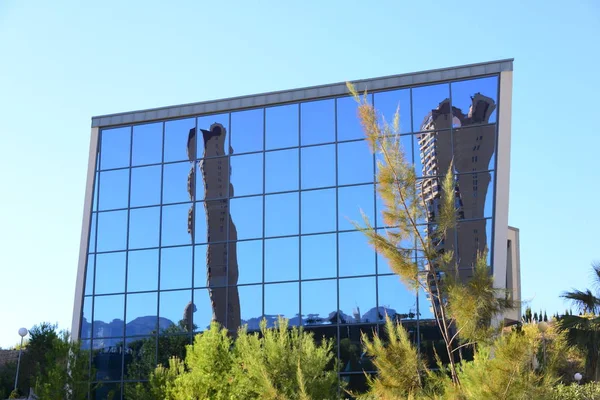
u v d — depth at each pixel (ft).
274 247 92.84
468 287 41.63
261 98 97.66
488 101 88.79
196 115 100.53
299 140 94.79
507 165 86.28
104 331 97.86
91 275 100.32
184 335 94.22
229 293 93.50
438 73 91.15
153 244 98.58
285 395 50.29
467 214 86.28
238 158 97.14
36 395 88.43
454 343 81.66
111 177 102.73
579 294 73.10
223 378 66.13
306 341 61.41
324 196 92.02
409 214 43.88
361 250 88.79
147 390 88.12
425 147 89.71
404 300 85.66
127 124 103.55
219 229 95.91
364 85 93.56
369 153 91.20
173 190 99.45
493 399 36.63
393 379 40.81
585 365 71.05
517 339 37.83
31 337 144.05
